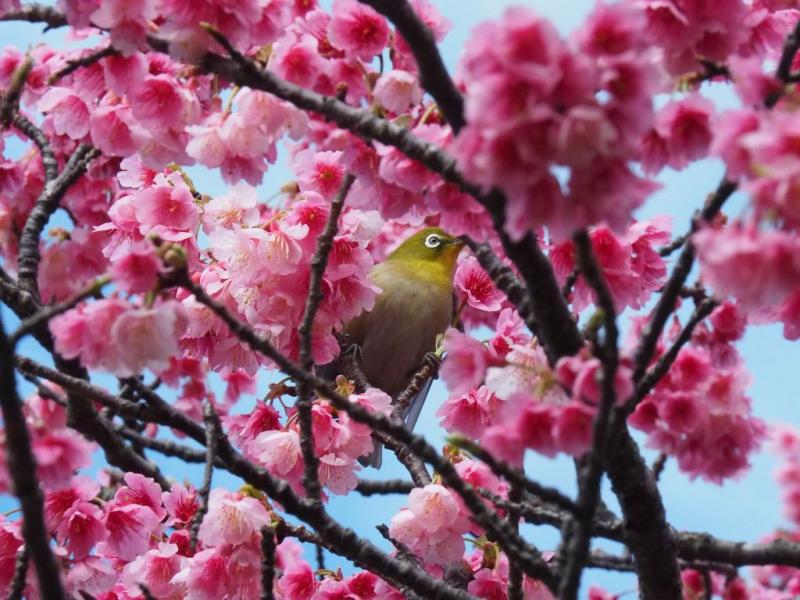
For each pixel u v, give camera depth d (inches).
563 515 227.6
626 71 122.0
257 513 212.7
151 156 232.1
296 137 212.1
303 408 216.1
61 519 221.1
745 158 130.2
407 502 241.4
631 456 191.9
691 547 216.1
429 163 171.0
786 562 210.4
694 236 129.1
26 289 270.2
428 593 217.3
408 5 170.6
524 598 238.2
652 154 166.7
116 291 164.4
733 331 193.8
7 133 322.7
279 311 250.7
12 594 203.6
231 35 185.9
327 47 216.1
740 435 177.9
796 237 131.5
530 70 115.6
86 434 275.7
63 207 331.6
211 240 246.7
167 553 233.8
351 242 254.8
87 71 221.6
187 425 227.9
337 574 254.7
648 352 171.5
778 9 214.4
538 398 160.4
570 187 123.8
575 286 221.1
